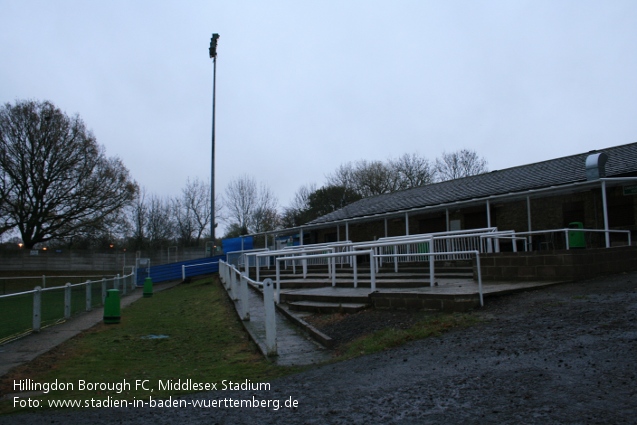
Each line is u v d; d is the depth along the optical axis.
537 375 4.82
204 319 13.57
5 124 39.97
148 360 8.50
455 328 7.52
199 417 4.82
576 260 10.05
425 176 58.19
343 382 5.58
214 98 33.00
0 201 39.47
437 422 3.95
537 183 17.23
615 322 6.39
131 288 27.78
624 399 3.95
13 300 11.86
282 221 62.72
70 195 42.28
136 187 47.62
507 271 10.95
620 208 15.05
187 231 58.53
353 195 59.28
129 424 4.77
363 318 9.26
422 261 15.84
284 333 9.55
